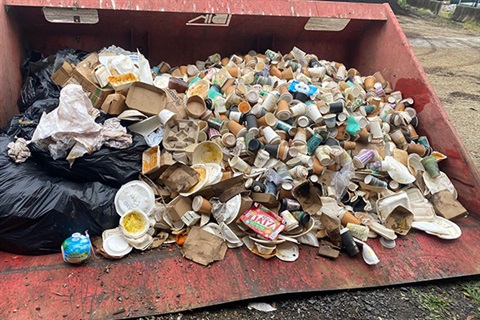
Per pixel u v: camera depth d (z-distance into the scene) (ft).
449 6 54.54
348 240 7.61
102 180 7.51
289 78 10.66
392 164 8.95
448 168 9.75
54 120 7.34
